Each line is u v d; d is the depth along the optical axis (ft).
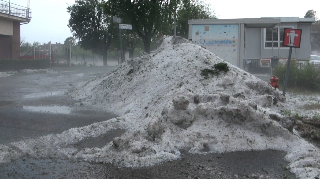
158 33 84.69
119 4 71.15
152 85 28.58
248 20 44.80
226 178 14.94
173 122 20.10
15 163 17.07
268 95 26.71
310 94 37.14
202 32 44.93
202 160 17.03
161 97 24.90
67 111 29.58
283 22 76.64
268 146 18.66
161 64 30.99
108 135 21.43
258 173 15.46
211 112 20.53
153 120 19.77
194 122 20.36
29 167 16.51
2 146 19.20
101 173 15.64
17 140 20.98
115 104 29.89
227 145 18.53
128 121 23.41
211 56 30.48
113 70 38.65
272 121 19.58
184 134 19.40
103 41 124.88
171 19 75.61
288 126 20.13
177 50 32.27
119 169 16.07
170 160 16.97
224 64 27.50
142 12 71.20
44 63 109.81
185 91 23.81
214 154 17.85
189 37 45.32
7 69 96.43
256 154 17.84
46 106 32.24
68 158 17.69
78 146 19.60
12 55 113.29
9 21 111.04
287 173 15.43
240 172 15.58
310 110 27.58
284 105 28.40
